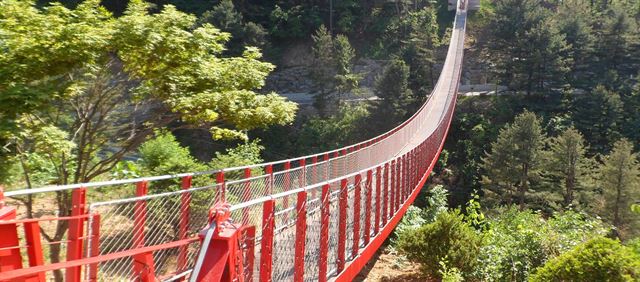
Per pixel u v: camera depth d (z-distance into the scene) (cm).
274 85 5747
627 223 2927
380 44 6512
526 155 3469
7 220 322
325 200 702
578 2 7312
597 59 5622
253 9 6456
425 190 3619
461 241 1269
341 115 4728
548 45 5053
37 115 761
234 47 4966
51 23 704
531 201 3569
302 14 6469
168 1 5834
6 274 242
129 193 904
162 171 1261
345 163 1347
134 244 511
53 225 816
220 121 924
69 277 441
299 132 4534
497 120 4859
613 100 4409
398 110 4534
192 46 836
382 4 7181
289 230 682
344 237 787
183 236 591
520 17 5934
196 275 321
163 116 891
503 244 1280
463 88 5838
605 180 3091
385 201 1098
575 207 3130
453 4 7806
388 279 1335
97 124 862
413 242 1316
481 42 6825
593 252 820
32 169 884
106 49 777
